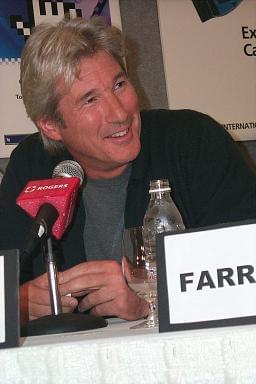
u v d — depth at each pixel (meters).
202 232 1.51
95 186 3.11
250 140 4.89
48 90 2.89
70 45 2.80
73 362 1.32
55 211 2.20
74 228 3.12
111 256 3.10
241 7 4.92
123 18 4.87
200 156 3.01
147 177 3.06
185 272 1.49
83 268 2.35
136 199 3.04
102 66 2.82
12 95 4.44
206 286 1.47
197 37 4.84
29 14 4.50
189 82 4.82
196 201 2.95
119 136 2.85
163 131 3.16
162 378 1.29
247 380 1.26
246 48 4.92
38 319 2.12
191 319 1.45
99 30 2.87
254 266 1.44
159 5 4.80
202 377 1.27
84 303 2.37
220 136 3.09
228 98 4.86
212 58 4.86
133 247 2.21
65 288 2.33
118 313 2.32
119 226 3.11
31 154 3.39
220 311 1.44
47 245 2.19
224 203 2.86
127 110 2.82
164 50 4.79
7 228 3.25
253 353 1.26
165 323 1.47
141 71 4.86
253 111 4.89
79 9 4.61
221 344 1.27
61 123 2.95
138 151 2.88
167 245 1.53
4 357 1.34
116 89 2.85
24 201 2.24
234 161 3.00
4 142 4.41
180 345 1.28
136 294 2.33
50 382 1.33
